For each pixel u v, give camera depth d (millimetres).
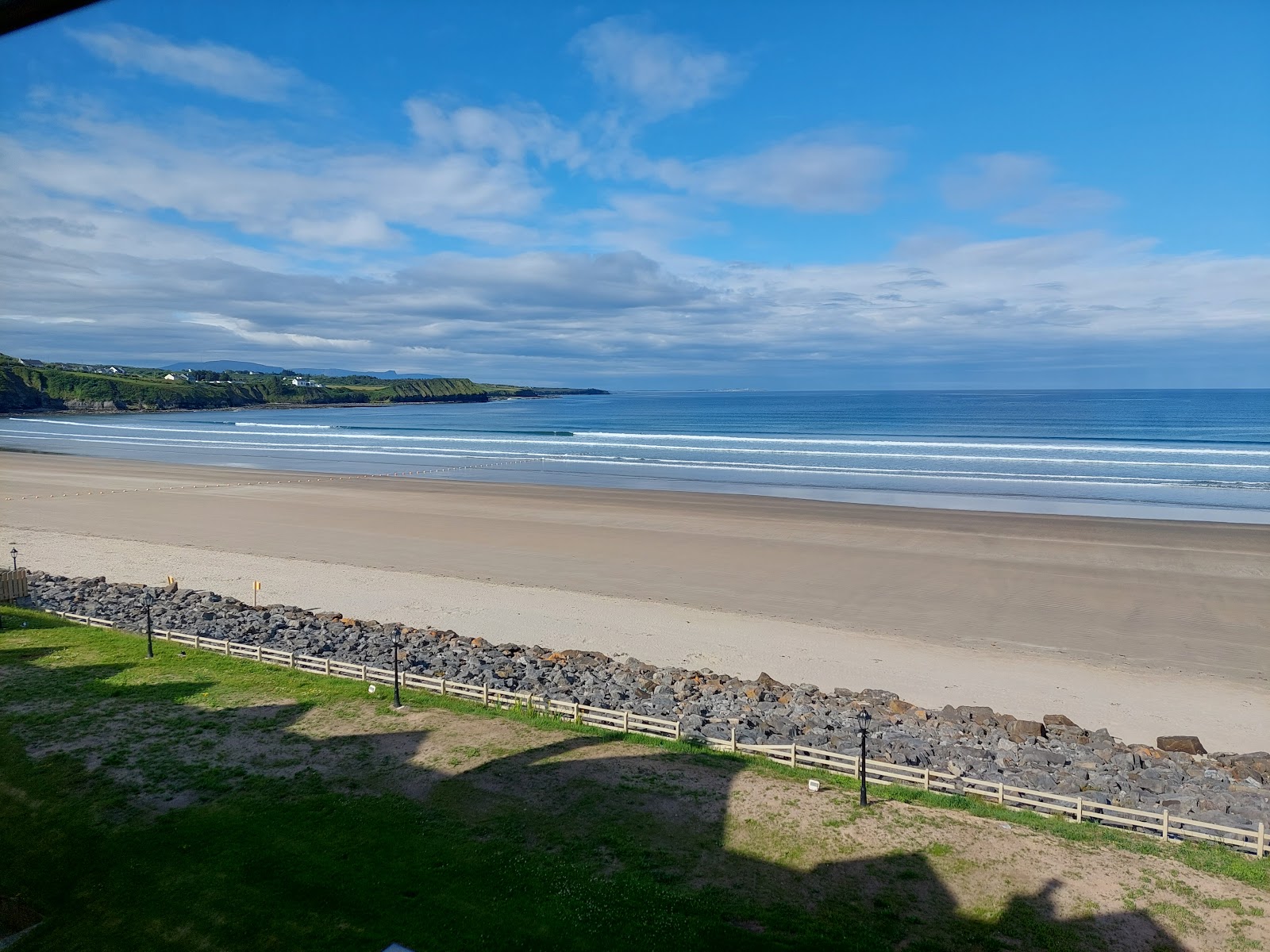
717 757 22469
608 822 18875
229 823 18594
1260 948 14570
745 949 14453
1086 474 77125
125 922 15203
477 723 24625
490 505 63781
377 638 33531
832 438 120250
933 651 32219
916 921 15359
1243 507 59531
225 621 35312
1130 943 14703
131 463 95375
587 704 26656
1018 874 16859
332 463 94812
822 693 28141
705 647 33031
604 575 43344
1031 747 23047
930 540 49688
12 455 104500
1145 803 19906
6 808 19328
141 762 21641
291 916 15258
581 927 15031
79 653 30609
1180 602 37188
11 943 14781
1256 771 21578
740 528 53844
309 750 22547
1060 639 33094
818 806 19672
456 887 16219
